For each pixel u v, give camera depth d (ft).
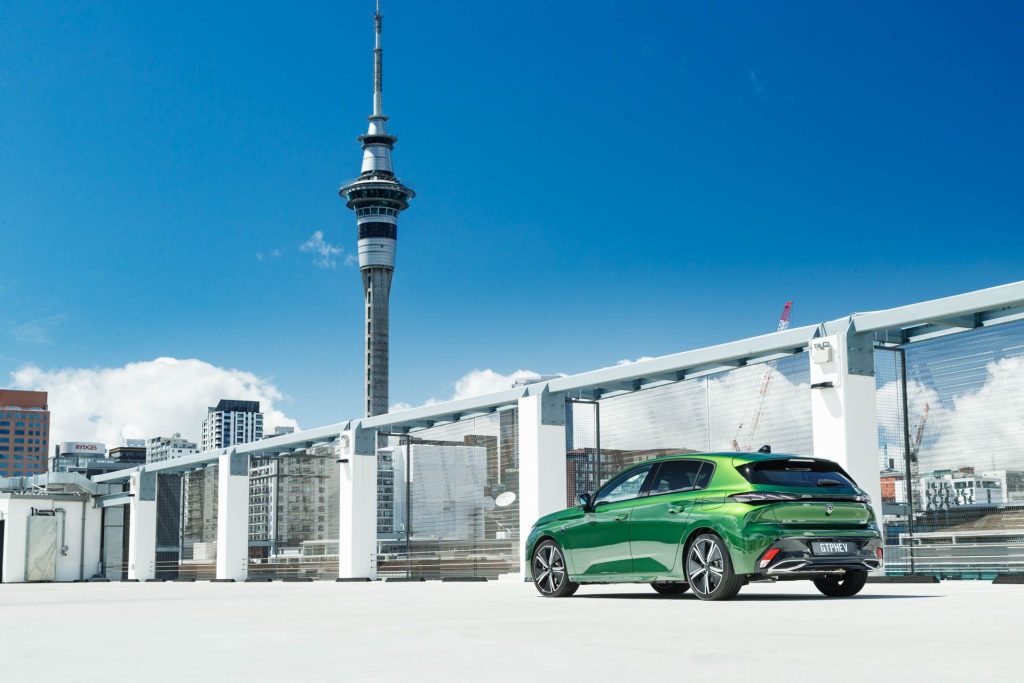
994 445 42.57
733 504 28.35
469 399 67.67
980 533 42.70
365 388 596.70
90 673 14.76
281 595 44.34
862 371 46.11
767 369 51.29
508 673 13.70
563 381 61.11
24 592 59.41
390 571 76.74
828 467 30.01
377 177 620.49
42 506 110.22
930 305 42.98
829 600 27.99
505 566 64.39
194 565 96.17
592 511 32.81
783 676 12.89
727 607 25.76
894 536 45.83
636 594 34.50
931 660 14.34
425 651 16.70
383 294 606.96
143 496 103.60
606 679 12.92
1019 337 41.93
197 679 13.73
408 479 76.23
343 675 13.84
